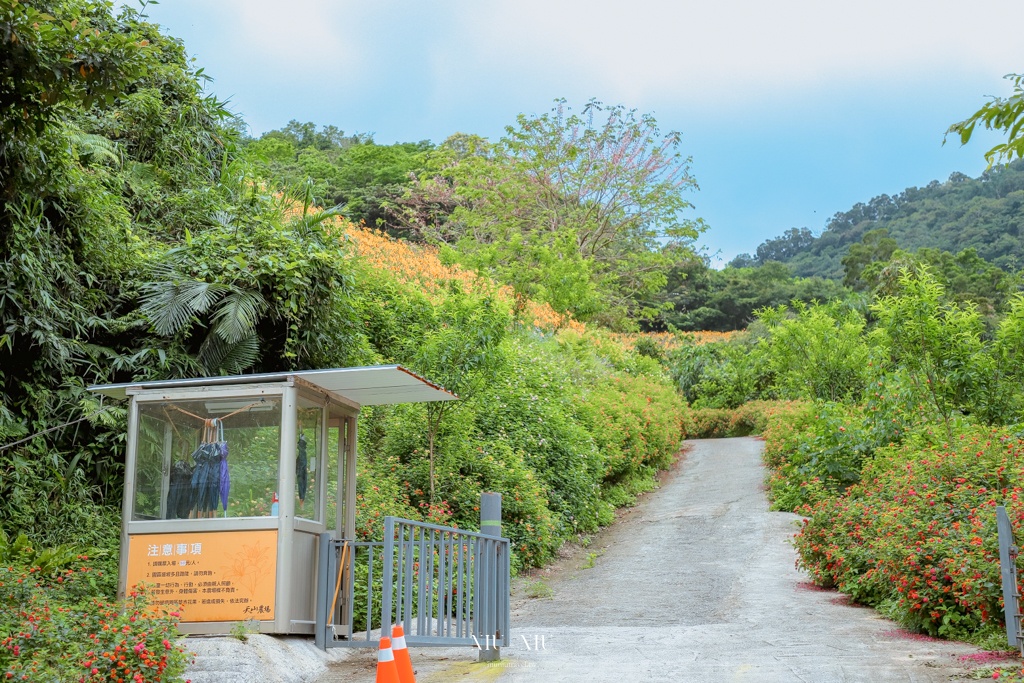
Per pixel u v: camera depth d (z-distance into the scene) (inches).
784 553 488.1
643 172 1349.7
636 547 529.3
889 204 3954.2
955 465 376.2
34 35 244.5
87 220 359.9
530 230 1316.4
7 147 300.5
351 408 308.0
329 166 1669.5
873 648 268.5
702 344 1318.9
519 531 467.8
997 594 267.4
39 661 188.7
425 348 448.1
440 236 1355.8
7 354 325.7
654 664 248.5
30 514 309.3
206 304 358.9
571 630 329.7
